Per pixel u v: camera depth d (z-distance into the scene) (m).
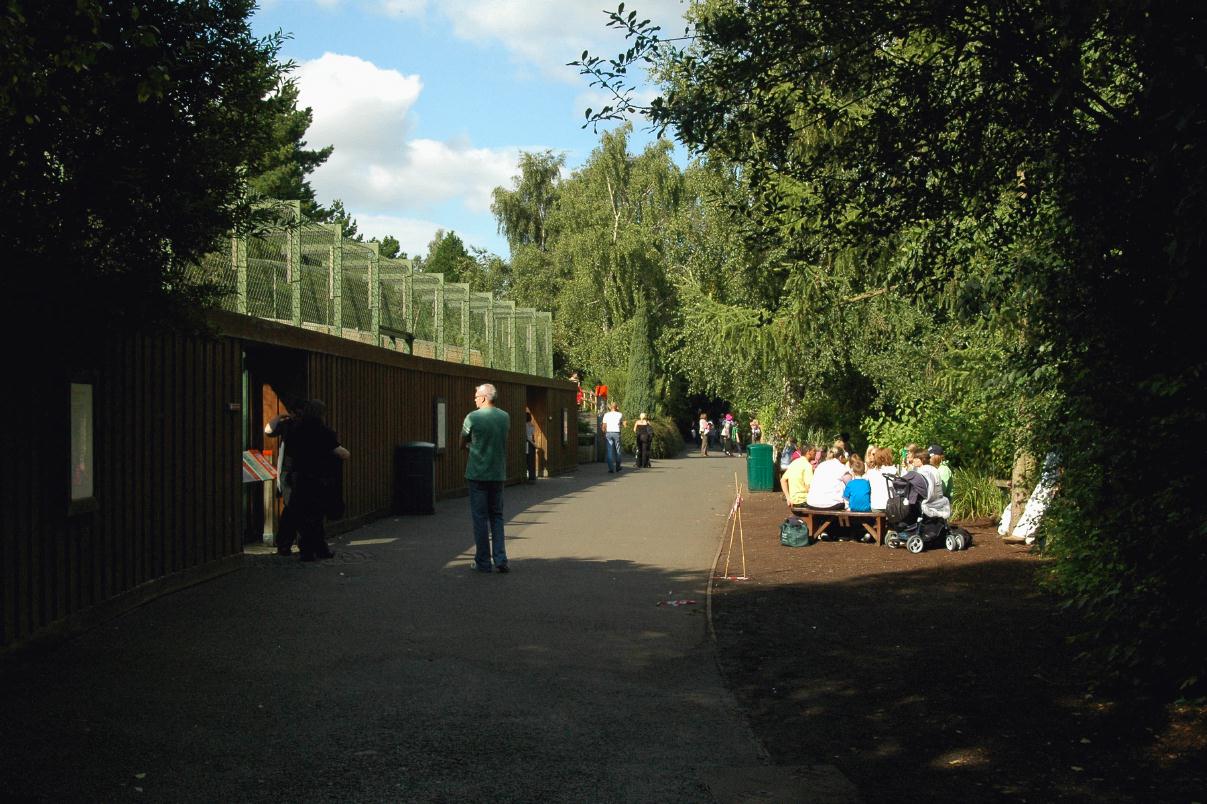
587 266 50.44
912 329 17.59
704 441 50.59
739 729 5.75
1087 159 5.56
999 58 5.25
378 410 16.92
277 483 13.54
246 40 7.00
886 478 13.84
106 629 8.06
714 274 32.91
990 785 4.93
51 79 5.88
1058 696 6.38
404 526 15.84
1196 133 4.57
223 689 6.38
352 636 7.90
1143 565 6.00
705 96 5.70
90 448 7.95
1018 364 6.86
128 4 6.03
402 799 4.65
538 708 6.10
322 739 5.46
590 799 4.68
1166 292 5.40
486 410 11.34
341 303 16.88
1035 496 13.08
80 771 4.95
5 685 6.43
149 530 9.23
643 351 52.09
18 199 6.14
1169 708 6.04
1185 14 4.35
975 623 8.57
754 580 10.95
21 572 7.06
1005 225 6.39
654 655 7.46
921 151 5.75
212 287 7.60
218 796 4.66
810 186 6.14
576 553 12.92
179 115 6.79
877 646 7.78
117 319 7.12
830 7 5.26
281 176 40.91
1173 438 5.62
